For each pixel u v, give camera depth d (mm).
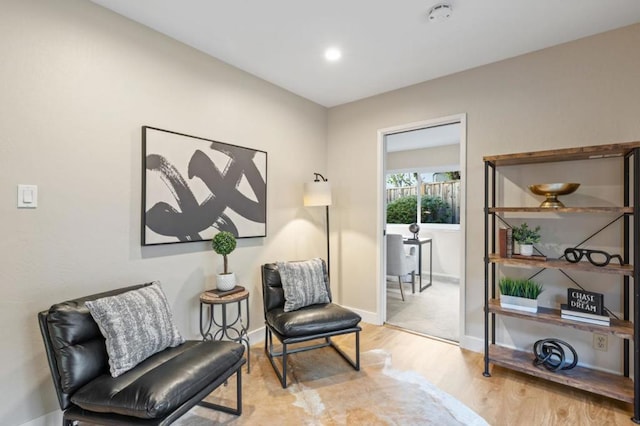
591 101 2244
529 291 2309
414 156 5977
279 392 2119
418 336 3080
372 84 3117
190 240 2389
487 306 2367
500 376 2322
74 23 1819
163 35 2246
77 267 1838
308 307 2572
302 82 3078
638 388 1817
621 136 2143
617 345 2160
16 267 1623
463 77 2807
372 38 2299
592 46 2240
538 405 1966
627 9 1941
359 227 3531
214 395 2082
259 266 2988
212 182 2547
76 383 1448
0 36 1564
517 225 2553
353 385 2201
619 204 2160
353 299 3580
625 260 2119
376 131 3389
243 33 2244
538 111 2451
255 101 2932
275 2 1898
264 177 3000
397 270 4230
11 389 1612
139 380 1443
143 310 1722
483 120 2701
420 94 3068
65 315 1498
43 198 1709
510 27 2146
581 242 2301
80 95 1843
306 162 3516
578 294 2141
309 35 2268
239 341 2475
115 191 1995
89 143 1882
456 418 1840
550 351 2238
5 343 1593
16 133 1617
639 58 2084
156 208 2184
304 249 3490
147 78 2156
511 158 2283
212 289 2525
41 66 1696
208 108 2537
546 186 2199
